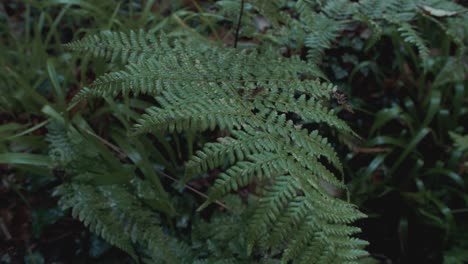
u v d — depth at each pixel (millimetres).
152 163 2543
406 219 2754
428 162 2934
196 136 2627
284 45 2920
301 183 1469
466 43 2797
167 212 2309
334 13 2676
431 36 3094
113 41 1962
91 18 3266
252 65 1922
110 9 3219
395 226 2799
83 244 2316
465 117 3031
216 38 3045
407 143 2877
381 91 3061
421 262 2729
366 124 2980
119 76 1771
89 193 2115
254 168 1467
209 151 1476
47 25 3291
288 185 1452
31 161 2160
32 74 2760
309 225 1422
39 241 2314
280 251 2121
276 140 1564
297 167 1507
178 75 1806
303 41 2805
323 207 1452
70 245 2322
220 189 1425
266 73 1900
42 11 2992
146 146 2480
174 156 2545
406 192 2797
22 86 2590
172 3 3451
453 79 2693
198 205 2496
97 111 2555
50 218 2322
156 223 2285
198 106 1603
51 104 2619
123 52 1947
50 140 2242
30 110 2635
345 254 1396
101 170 2254
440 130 2932
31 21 3311
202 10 3277
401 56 3055
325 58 3064
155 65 1824
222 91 1736
